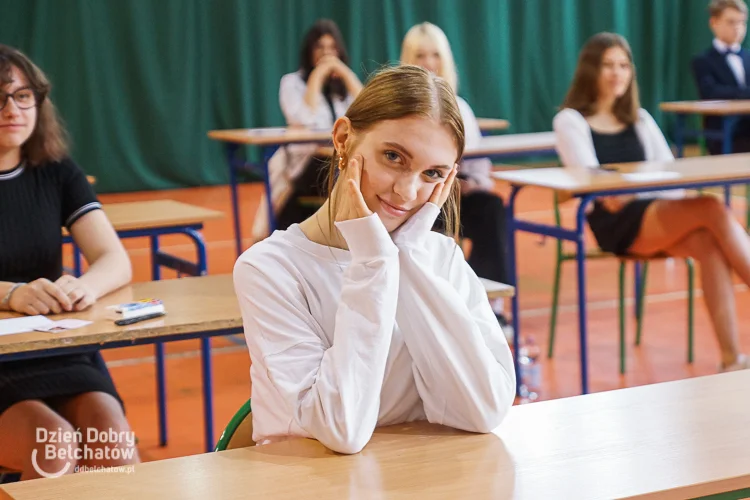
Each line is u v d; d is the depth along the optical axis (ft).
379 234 4.37
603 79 12.96
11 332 6.50
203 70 28.60
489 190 14.80
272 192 16.66
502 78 32.24
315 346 4.50
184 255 20.16
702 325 14.62
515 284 11.82
